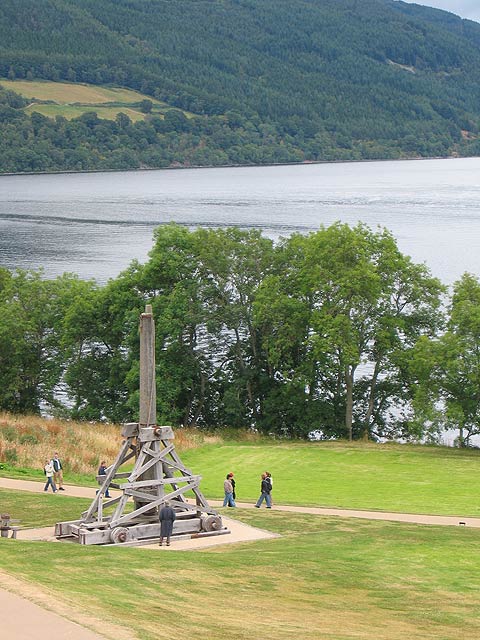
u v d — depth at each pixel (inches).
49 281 3206.2
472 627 835.4
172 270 2945.4
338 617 842.8
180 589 887.7
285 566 1044.5
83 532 1175.0
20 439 2190.0
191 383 2923.2
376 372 2851.9
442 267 5826.8
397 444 2635.3
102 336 3048.7
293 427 2940.5
